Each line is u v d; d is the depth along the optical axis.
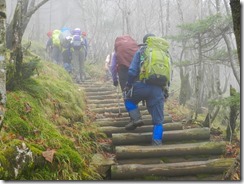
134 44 5.47
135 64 4.67
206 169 3.87
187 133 4.89
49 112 4.62
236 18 2.66
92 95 8.23
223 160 3.94
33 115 4.03
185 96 7.54
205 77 8.99
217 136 5.43
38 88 4.83
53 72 7.28
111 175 3.82
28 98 4.37
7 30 6.71
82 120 5.46
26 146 3.09
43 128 3.91
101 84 9.67
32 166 3.05
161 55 4.62
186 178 3.83
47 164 3.23
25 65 4.77
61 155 3.41
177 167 3.85
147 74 4.54
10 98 4.01
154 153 4.32
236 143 4.91
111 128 5.27
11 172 2.80
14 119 3.64
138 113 4.92
